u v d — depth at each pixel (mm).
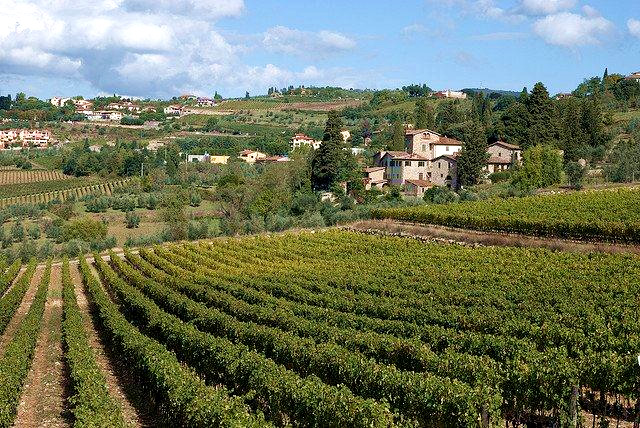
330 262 55781
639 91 175000
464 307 35156
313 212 98312
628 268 41500
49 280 62312
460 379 22672
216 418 19359
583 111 122500
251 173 146375
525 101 124875
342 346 28344
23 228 100125
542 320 30328
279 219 92938
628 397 20766
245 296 43156
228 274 53594
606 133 120438
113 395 28406
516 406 21078
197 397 20828
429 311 33562
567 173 95750
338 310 37625
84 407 21297
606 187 86062
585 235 54781
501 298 35438
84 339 32938
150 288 49344
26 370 29734
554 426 20141
